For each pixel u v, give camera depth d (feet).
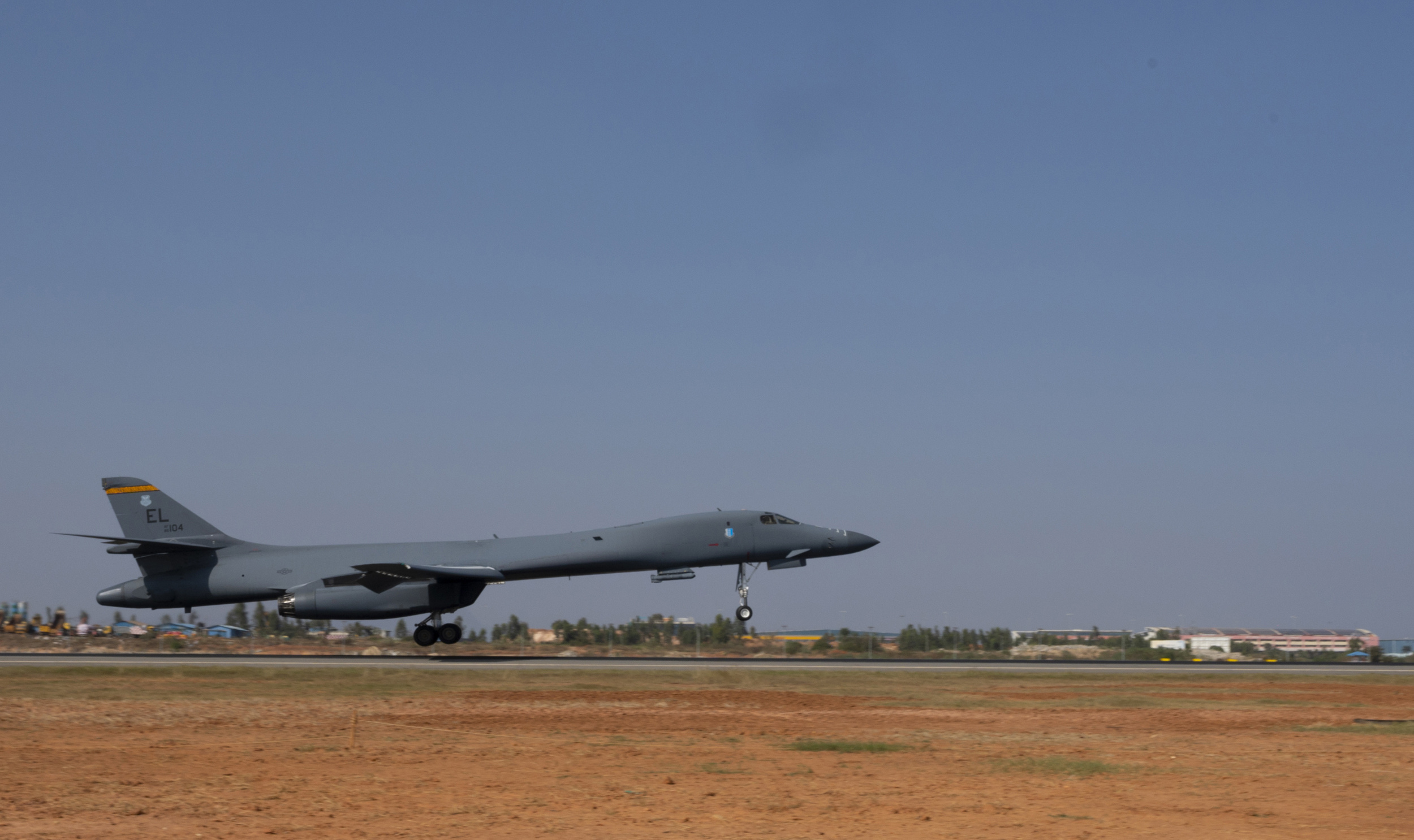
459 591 134.62
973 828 38.75
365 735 63.52
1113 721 75.82
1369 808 42.83
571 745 60.29
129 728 65.62
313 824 38.55
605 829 38.11
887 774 50.90
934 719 76.59
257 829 37.63
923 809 42.14
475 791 45.42
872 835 37.42
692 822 39.50
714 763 54.19
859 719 76.23
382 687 94.84
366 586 132.36
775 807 42.55
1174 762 55.42
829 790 46.34
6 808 40.65
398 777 48.98
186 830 37.22
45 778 47.44
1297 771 52.44
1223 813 41.65
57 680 97.50
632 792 45.55
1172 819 40.63
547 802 43.14
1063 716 78.89
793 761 55.26
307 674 105.60
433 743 60.49
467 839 36.32
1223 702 91.20
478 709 79.15
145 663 119.24
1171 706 87.10
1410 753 59.36
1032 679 113.80
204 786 45.91
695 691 96.02
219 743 59.31
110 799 42.83
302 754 55.62
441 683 98.78
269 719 71.05
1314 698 96.89
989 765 54.08
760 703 86.48
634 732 66.95
